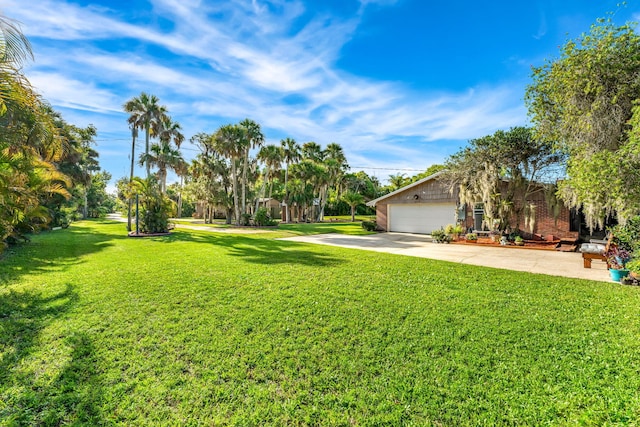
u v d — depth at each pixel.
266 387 2.52
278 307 4.33
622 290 5.20
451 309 4.26
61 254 8.92
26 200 6.98
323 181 32.22
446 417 2.17
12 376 2.62
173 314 4.06
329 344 3.23
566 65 6.55
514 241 12.09
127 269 6.80
